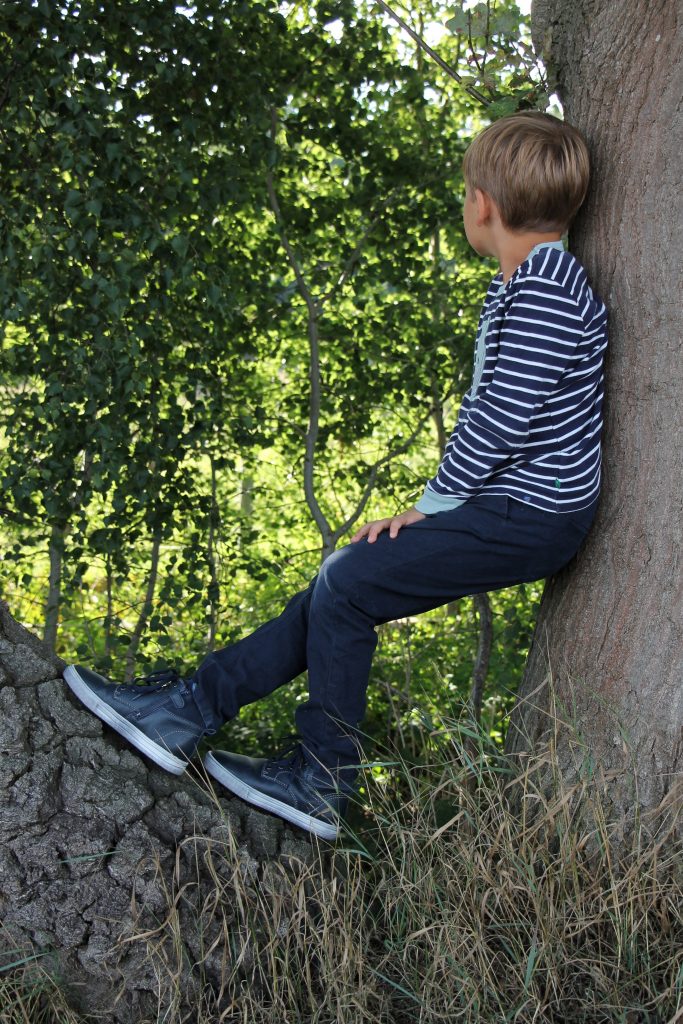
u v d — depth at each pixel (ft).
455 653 13.78
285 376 15.94
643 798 6.95
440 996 6.34
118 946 6.23
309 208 13.73
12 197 10.91
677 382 6.79
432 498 6.79
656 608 6.96
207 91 11.28
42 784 6.20
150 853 6.32
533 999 6.07
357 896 6.95
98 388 10.57
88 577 17.85
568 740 7.24
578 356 6.45
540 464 6.59
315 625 6.98
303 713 7.16
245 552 14.35
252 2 11.71
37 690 6.51
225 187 11.44
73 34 10.11
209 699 6.95
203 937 6.42
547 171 6.46
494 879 6.66
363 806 7.75
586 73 7.04
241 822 6.90
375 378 14.34
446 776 7.82
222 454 12.75
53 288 10.92
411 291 13.96
